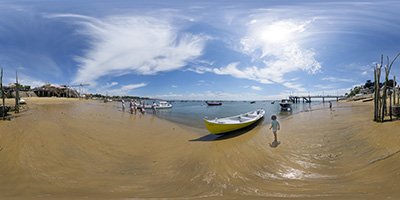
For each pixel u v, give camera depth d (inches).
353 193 163.2
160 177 219.0
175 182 203.8
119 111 1035.3
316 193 167.9
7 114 485.4
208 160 284.0
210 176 222.8
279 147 344.5
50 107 790.5
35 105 816.3
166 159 291.1
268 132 484.7
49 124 411.5
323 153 297.0
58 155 266.7
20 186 176.7
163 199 157.2
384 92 422.3
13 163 223.9
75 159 262.8
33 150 267.1
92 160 268.5
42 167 224.4
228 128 463.2
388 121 425.1
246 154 309.6
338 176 211.0
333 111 976.3
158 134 485.1
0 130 326.0
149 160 286.0
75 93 2399.1
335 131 431.5
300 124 586.6
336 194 163.2
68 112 665.0
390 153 249.0
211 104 2691.9
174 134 493.0
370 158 249.8
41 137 319.6
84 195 163.0
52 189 175.6
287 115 958.4
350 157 267.3
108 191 174.9
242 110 1644.9
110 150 321.7
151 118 846.5
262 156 297.6
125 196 163.0
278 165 257.9
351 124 481.4
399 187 166.9
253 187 188.4
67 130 393.4
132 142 386.3
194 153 323.3
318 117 745.6
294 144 357.7
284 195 166.2
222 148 351.3
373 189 168.9
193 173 233.3
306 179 207.3
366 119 520.7
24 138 302.8
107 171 233.9
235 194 171.0
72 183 192.2
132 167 253.3
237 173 232.4
